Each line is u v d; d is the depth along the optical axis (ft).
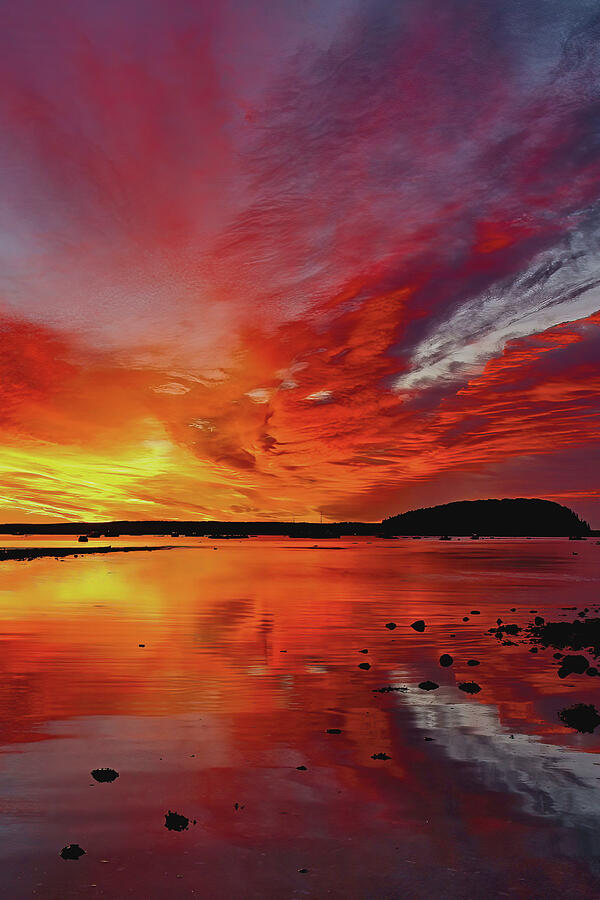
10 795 25.71
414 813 24.41
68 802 25.11
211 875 20.01
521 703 40.52
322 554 350.02
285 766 29.27
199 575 168.86
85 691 42.65
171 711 37.99
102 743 32.19
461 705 39.96
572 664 51.52
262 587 132.77
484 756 30.71
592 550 450.71
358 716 37.35
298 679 46.85
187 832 22.76
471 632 71.56
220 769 28.78
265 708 38.91
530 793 26.30
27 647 59.16
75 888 19.19
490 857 21.20
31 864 20.53
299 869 20.40
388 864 20.74
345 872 20.25
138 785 26.86
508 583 150.71
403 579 161.99
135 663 51.96
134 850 21.48
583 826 23.38
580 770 28.86
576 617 88.28
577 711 37.04
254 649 59.00
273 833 22.76
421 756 30.63
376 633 69.82
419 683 46.01
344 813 24.39
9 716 36.73
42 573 170.50
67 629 70.69
